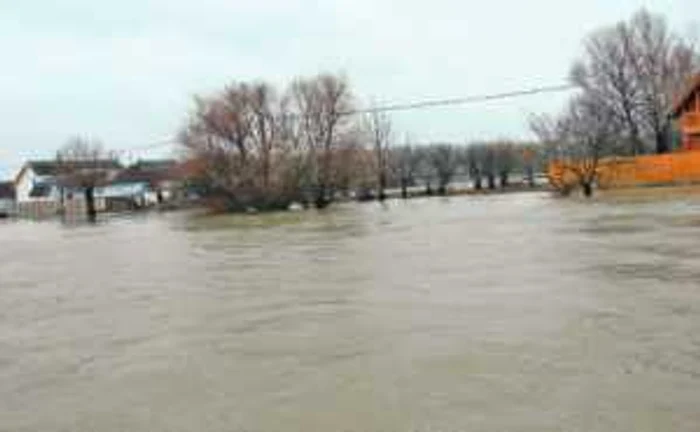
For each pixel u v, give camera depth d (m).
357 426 9.41
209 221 60.25
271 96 91.00
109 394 11.49
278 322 15.97
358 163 78.81
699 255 21.78
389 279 20.92
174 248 36.34
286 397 10.73
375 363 12.17
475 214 47.75
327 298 18.48
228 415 10.13
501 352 12.27
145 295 21.19
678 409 9.31
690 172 65.19
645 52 84.62
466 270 21.70
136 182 118.06
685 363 11.13
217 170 72.69
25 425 10.34
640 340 12.53
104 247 40.69
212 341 14.59
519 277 19.75
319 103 75.19
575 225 33.91
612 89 85.38
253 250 32.06
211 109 81.19
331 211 63.69
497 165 108.12
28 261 34.81
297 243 33.94
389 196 93.62
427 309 16.23
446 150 134.00
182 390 11.44
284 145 73.50
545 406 9.64
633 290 16.89
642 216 36.34
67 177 111.19
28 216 114.62
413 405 10.01
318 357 12.83
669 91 83.12
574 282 18.42
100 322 17.44
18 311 19.86
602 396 9.89
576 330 13.45
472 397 10.16
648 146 85.19
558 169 65.31
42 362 13.86
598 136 66.81
